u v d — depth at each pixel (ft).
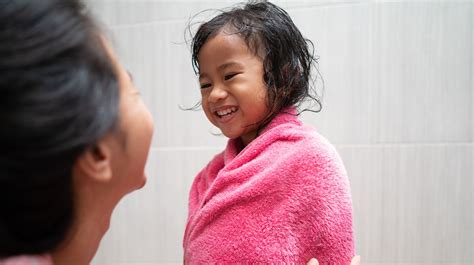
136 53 2.62
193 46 1.76
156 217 2.63
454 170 2.24
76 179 0.97
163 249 2.63
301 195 1.41
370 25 2.27
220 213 1.47
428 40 2.23
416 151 2.27
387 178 2.29
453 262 2.26
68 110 0.80
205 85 1.63
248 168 1.50
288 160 1.45
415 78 2.25
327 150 1.50
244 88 1.51
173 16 2.56
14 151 0.77
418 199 2.28
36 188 0.82
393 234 2.30
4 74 0.75
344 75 2.31
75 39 0.85
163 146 2.60
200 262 1.46
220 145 2.52
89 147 0.89
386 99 2.28
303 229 1.42
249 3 1.82
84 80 0.84
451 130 2.24
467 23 2.20
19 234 0.86
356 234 2.33
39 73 0.78
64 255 1.05
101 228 1.18
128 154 1.08
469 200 2.24
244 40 1.53
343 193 1.47
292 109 1.68
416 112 2.26
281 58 1.60
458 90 2.22
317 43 2.33
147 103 2.62
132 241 2.67
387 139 2.29
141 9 2.60
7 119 0.75
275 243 1.39
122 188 1.15
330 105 2.33
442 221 2.27
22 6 0.80
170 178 2.60
